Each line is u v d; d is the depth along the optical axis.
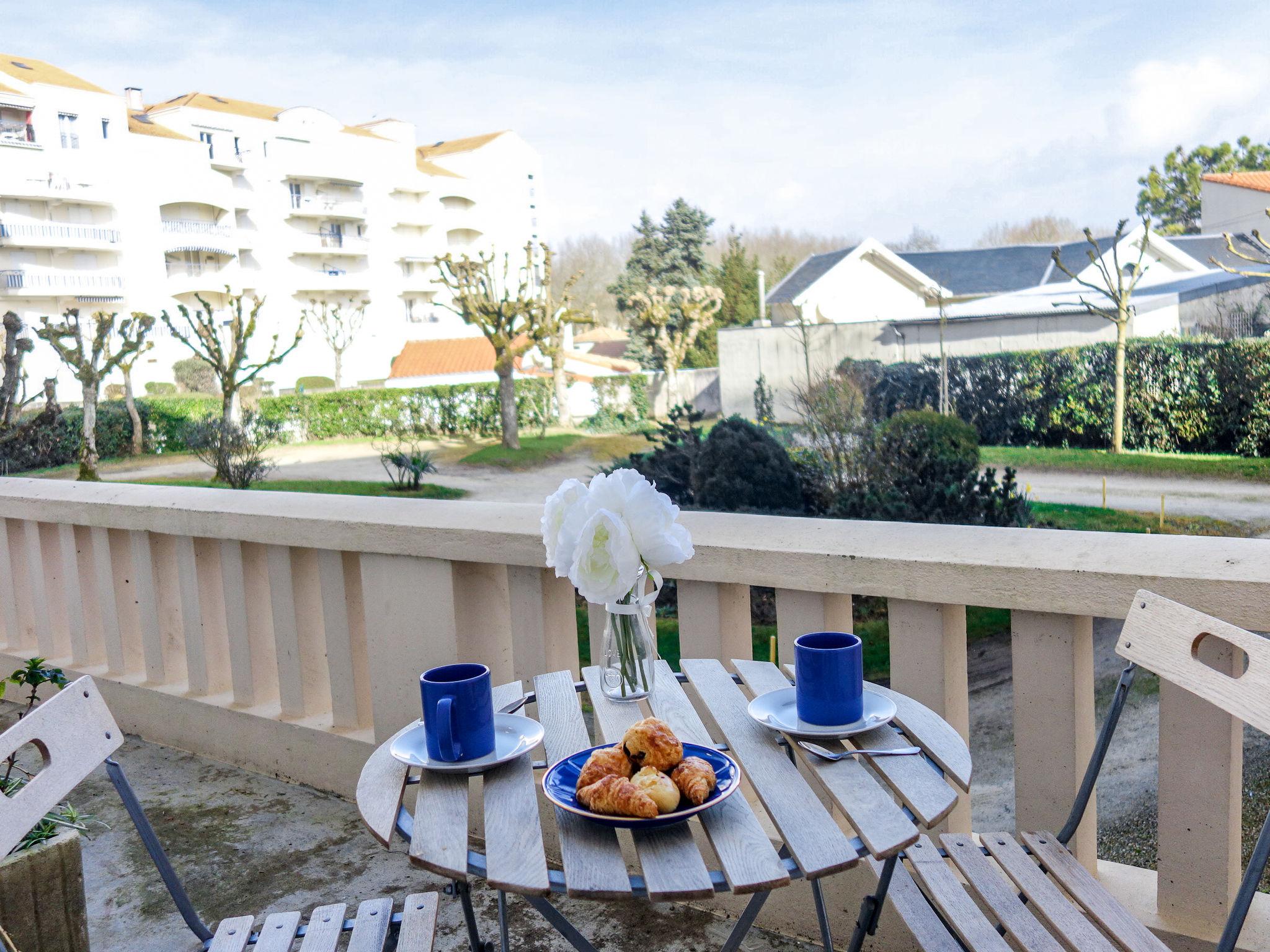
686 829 1.47
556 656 2.95
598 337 73.19
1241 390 16.02
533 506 3.17
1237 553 2.00
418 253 73.06
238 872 2.91
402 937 1.75
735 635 2.64
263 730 3.56
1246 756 5.40
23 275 52.47
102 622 4.14
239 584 3.60
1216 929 2.02
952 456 9.25
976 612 8.19
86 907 2.46
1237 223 34.59
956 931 1.68
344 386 61.53
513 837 1.46
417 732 1.85
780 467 9.45
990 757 6.05
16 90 52.16
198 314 28.19
